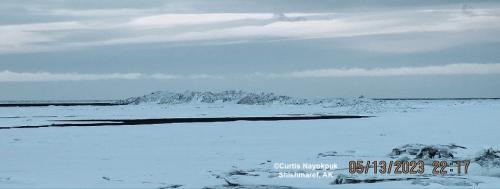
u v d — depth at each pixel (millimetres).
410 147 35656
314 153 36844
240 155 36094
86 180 26516
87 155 36344
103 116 106688
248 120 84125
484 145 40875
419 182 25750
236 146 42031
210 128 64000
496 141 44562
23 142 45781
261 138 49344
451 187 24594
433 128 61594
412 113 112000
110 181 26328
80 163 32375
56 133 56188
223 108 175000
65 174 28266
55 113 125438
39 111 141750
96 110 152125
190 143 44781
